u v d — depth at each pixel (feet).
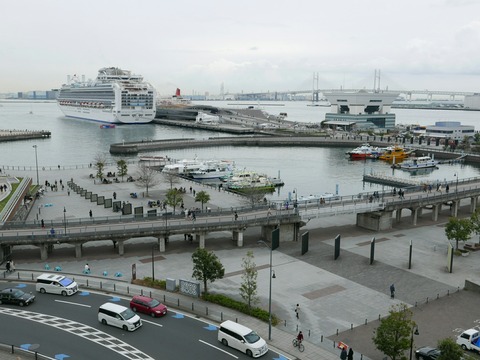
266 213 323.98
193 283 219.00
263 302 217.77
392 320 159.43
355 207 336.29
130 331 182.70
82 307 204.95
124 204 378.94
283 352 172.35
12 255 276.62
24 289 224.33
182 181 531.50
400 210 366.84
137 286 230.07
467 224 289.74
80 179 537.65
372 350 175.83
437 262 276.82
